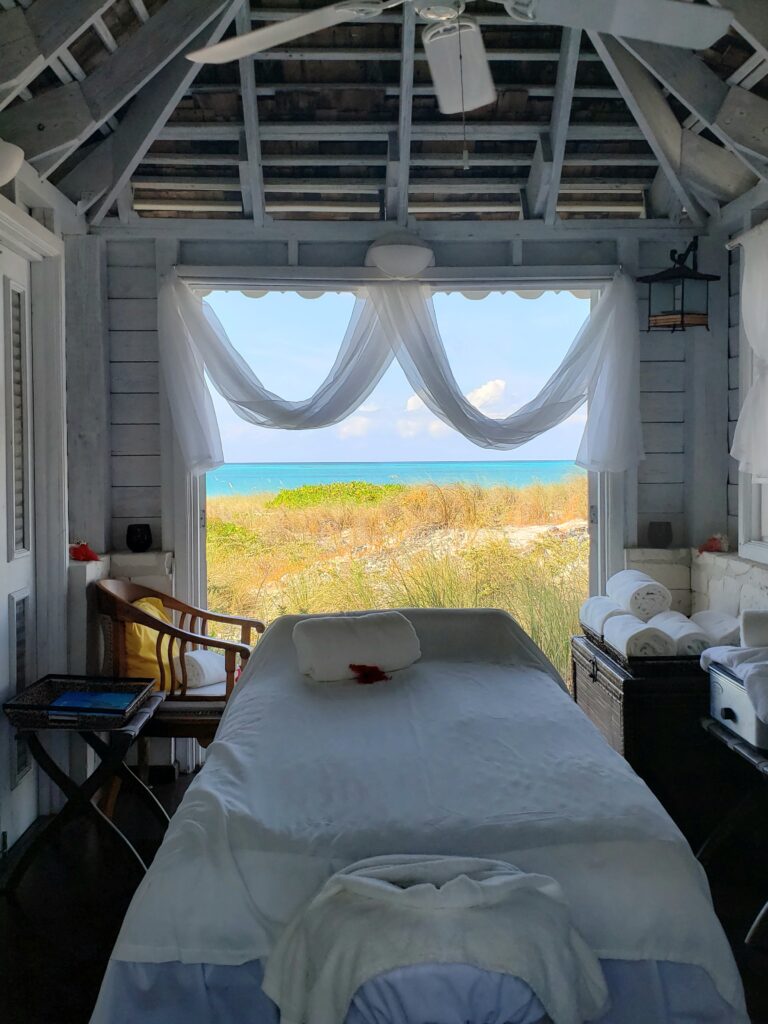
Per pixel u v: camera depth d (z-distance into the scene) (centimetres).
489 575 656
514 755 229
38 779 360
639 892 178
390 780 213
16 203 319
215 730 338
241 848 185
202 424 404
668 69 333
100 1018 174
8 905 288
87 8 277
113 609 354
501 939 147
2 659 325
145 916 179
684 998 177
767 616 311
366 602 684
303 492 1116
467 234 416
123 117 378
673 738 336
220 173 405
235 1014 178
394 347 409
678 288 388
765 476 344
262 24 346
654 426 434
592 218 429
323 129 384
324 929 155
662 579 425
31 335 358
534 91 379
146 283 415
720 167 385
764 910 261
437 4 216
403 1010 144
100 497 404
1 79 275
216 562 979
